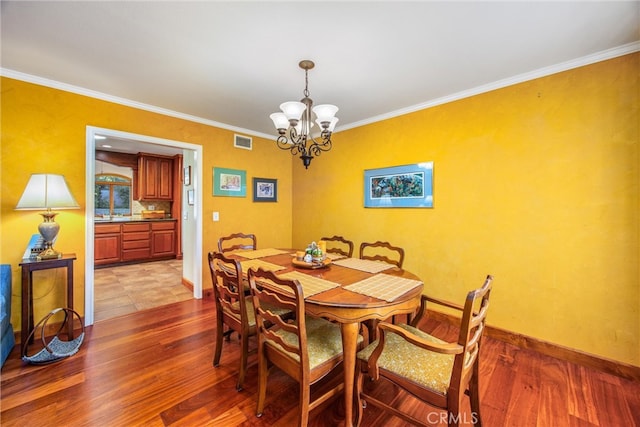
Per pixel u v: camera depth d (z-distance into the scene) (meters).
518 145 2.25
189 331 2.51
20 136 2.25
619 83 1.85
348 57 1.98
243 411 1.56
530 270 2.21
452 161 2.63
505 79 2.29
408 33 1.70
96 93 2.56
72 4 1.45
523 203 2.24
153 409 1.55
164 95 2.63
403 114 2.98
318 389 1.77
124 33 1.71
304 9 1.49
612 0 1.43
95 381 1.78
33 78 2.27
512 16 1.55
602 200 1.92
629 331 1.84
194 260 3.53
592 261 1.96
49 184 2.12
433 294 2.78
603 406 1.60
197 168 3.32
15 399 1.60
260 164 3.93
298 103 1.82
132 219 5.86
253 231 3.85
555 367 1.98
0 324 1.84
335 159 3.68
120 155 5.56
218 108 2.98
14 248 2.24
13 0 1.42
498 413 1.55
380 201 3.20
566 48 1.85
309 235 4.06
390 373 1.32
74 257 2.26
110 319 2.75
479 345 1.37
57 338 2.27
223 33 1.71
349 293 1.50
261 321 1.52
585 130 1.97
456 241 2.62
